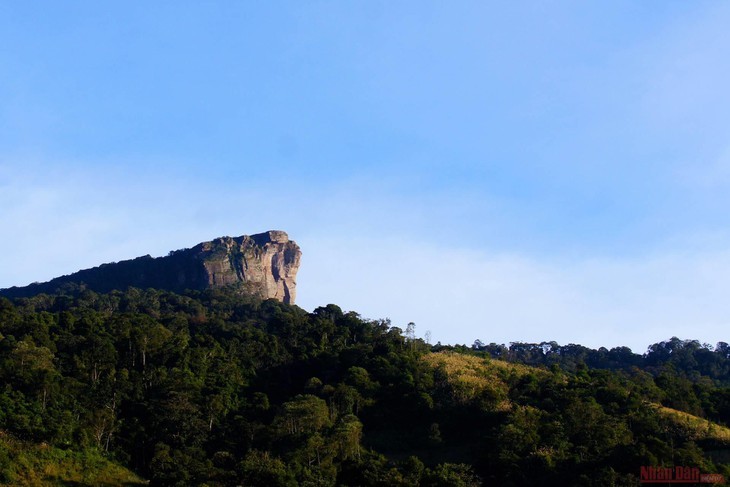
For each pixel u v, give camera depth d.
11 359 122.88
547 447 113.00
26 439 106.94
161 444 113.81
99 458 110.31
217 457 112.12
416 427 132.88
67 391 121.00
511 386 143.88
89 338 140.50
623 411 130.50
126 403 126.69
